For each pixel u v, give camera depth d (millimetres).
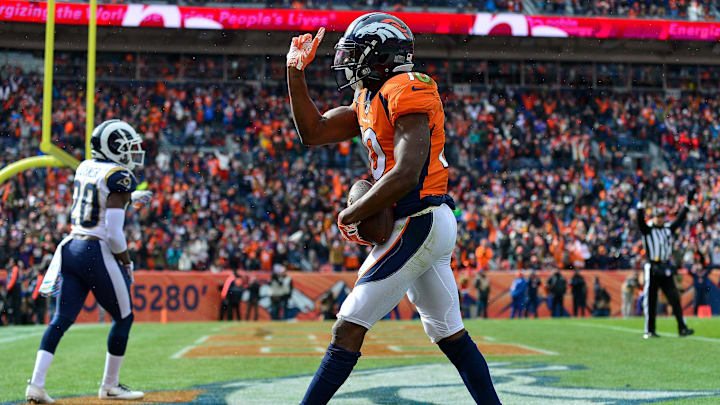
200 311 14695
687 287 15898
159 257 15586
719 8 24078
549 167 21969
